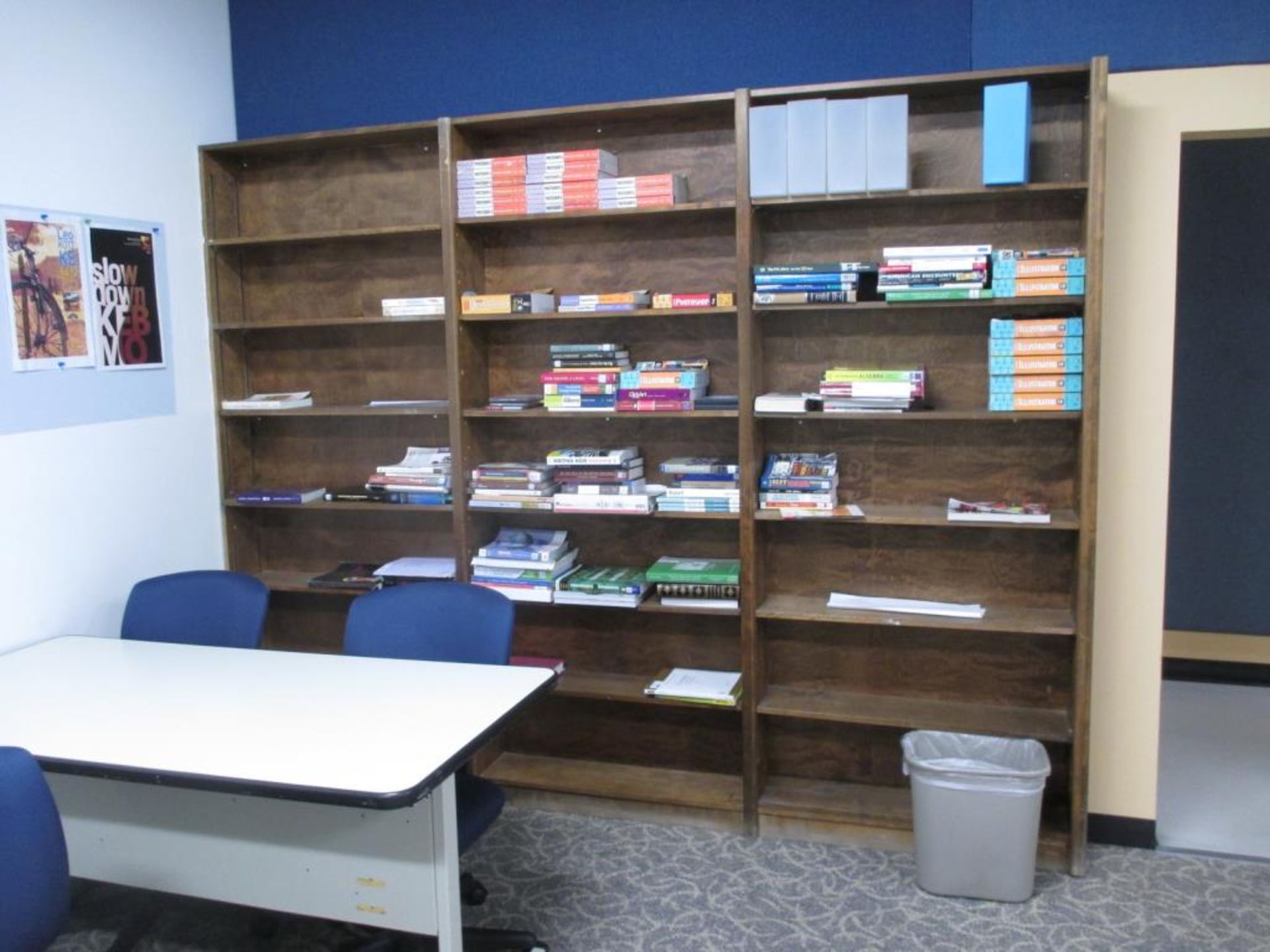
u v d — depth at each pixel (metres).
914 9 3.28
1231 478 5.02
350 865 2.33
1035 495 3.33
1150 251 3.13
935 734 3.25
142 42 3.58
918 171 3.29
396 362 3.91
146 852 2.51
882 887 3.13
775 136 3.15
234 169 3.98
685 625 3.72
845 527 3.53
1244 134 3.10
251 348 4.06
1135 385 3.18
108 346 3.46
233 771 2.12
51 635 3.28
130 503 3.57
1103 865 3.25
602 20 3.58
